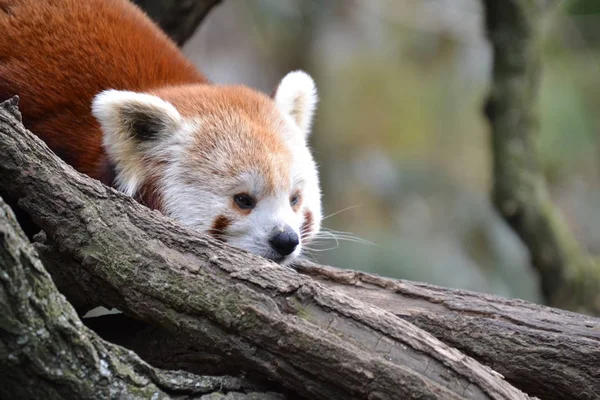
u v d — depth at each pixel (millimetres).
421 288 7203
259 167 8297
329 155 23156
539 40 12711
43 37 8828
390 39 25031
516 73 12602
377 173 22453
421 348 5781
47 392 5473
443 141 24016
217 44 23188
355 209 21875
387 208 21984
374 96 24312
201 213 8188
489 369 5918
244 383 6191
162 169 8391
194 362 6684
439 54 25125
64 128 8570
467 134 24094
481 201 21656
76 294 6410
